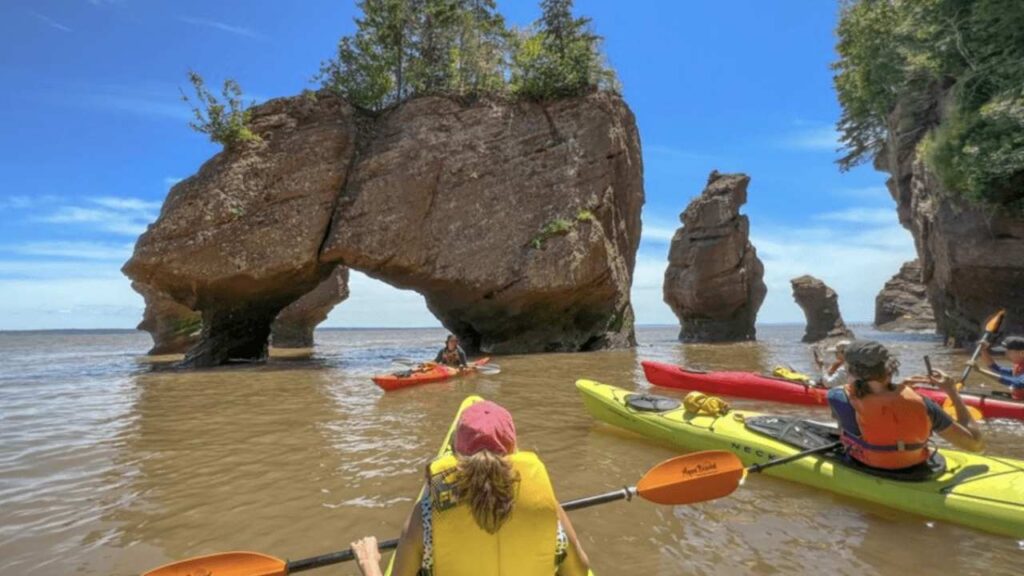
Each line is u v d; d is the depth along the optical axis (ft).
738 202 99.66
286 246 57.67
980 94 55.72
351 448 19.85
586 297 70.13
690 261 100.73
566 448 19.43
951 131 55.06
